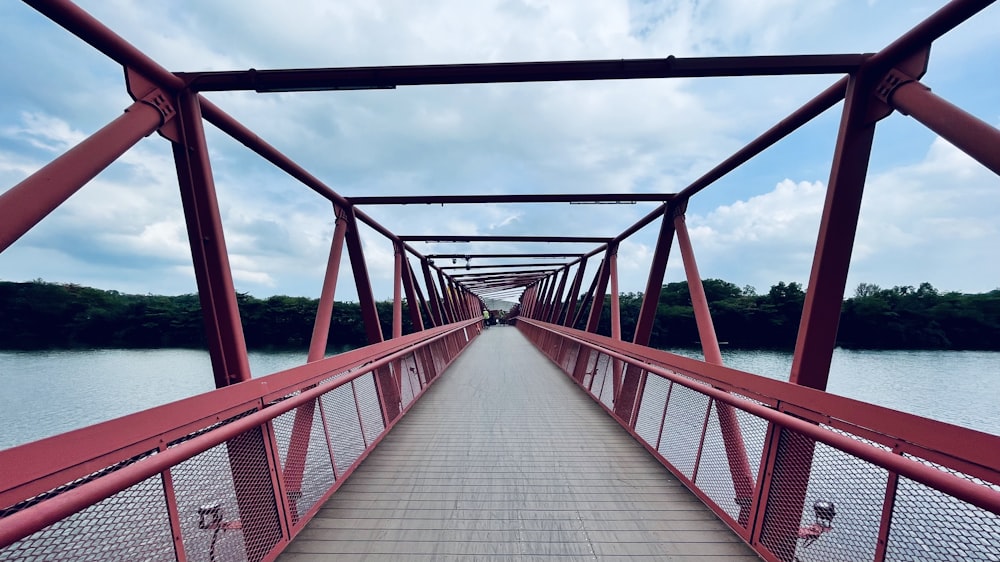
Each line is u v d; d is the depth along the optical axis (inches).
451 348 446.0
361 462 133.6
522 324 1153.4
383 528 91.8
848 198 101.7
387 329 1396.4
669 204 234.5
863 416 70.2
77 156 75.6
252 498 76.0
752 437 91.4
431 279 582.2
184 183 109.3
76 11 77.1
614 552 83.4
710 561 80.7
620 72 127.7
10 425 484.4
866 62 98.1
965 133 74.0
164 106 100.7
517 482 118.2
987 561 46.7
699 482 109.9
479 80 131.3
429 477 121.6
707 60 122.5
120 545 49.3
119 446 56.9
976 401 506.9
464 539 87.4
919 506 54.3
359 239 244.7
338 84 127.6
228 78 117.8
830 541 66.9
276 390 98.5
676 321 1144.8
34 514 38.4
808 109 124.2
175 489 58.4
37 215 66.6
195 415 71.3
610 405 203.6
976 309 901.8
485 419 192.2
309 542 85.9
